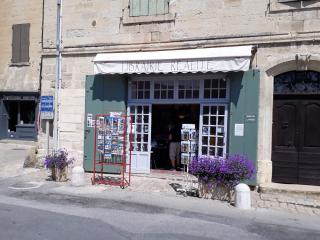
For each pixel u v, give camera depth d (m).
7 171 11.62
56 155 10.47
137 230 6.34
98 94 11.38
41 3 15.27
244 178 8.55
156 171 11.29
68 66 12.02
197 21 10.49
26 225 6.38
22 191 9.09
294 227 6.84
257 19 9.85
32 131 16.12
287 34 9.54
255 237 6.22
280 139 9.87
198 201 8.41
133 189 9.45
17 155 13.76
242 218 7.27
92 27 11.70
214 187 8.57
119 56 10.80
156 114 11.70
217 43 10.26
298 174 9.71
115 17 11.41
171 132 11.80
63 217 6.96
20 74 15.74
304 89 9.68
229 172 8.27
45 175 11.08
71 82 11.97
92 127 11.44
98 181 9.99
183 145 9.20
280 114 9.88
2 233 5.92
